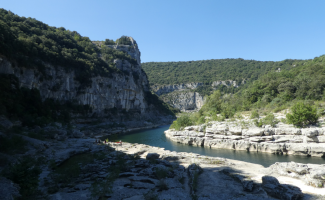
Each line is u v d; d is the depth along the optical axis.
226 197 14.22
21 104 49.00
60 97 71.50
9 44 50.53
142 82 147.00
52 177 17.56
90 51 107.56
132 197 13.81
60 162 26.52
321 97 54.53
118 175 18.78
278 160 33.84
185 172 21.58
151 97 158.62
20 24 75.75
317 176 16.92
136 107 128.62
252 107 70.00
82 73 81.62
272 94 70.50
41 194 14.09
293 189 14.62
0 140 26.52
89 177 18.91
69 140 44.19
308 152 35.34
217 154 39.88
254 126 43.34
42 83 63.09
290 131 38.34
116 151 35.34
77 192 14.86
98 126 81.81
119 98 109.56
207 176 20.45
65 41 94.50
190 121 66.19
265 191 15.47
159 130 94.94
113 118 101.31
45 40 75.62
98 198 13.55
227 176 20.62
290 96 62.09
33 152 27.25
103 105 95.62
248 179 18.64
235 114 60.94
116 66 113.69
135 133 82.00
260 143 40.44
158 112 159.00
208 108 76.25
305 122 38.50
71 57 78.25
